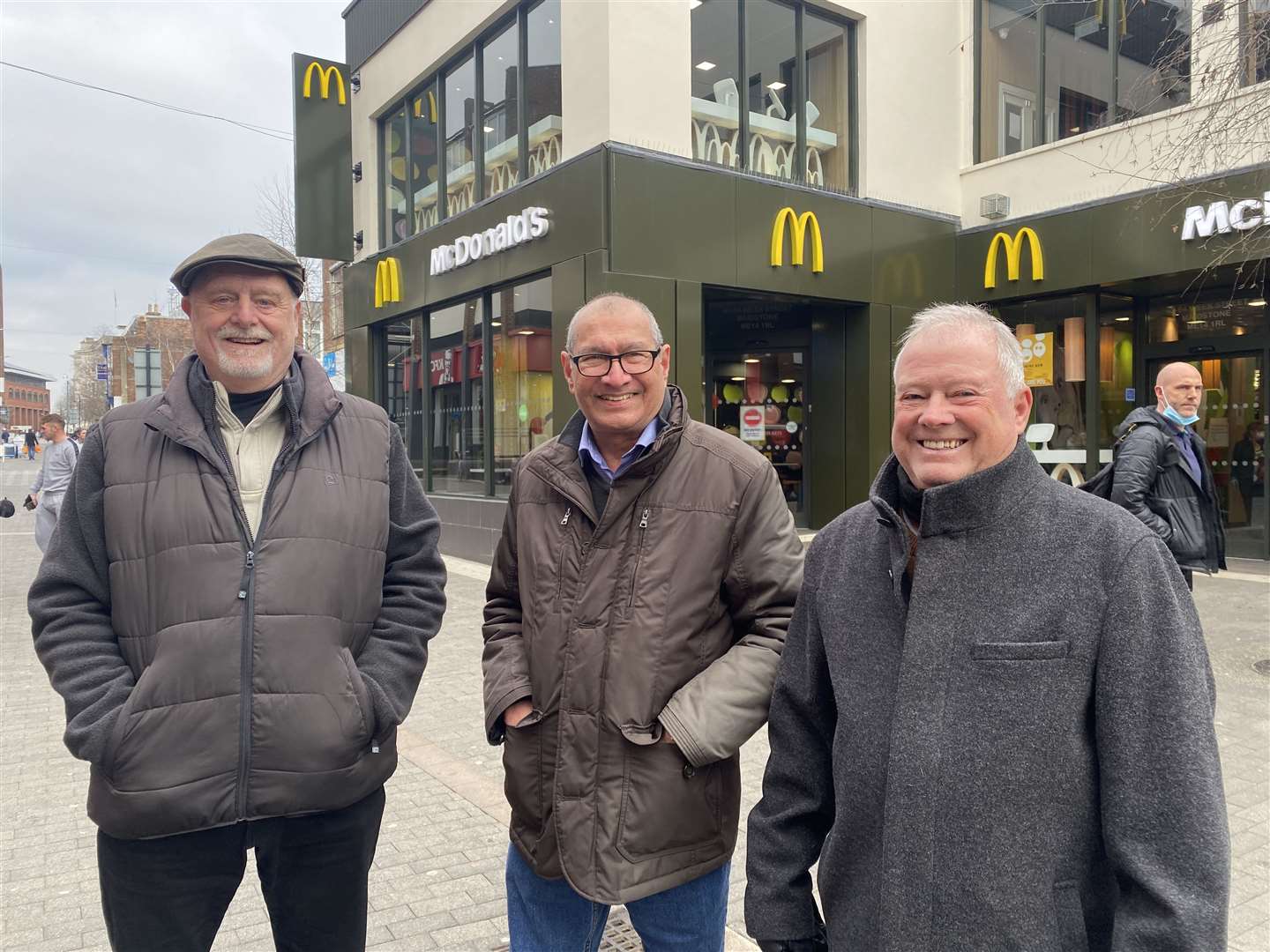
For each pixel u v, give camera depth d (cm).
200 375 194
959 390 139
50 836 333
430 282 1046
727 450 193
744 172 848
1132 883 121
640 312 191
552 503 197
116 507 181
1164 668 123
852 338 960
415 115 1118
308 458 193
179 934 181
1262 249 751
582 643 183
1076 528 133
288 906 193
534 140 891
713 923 187
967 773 128
